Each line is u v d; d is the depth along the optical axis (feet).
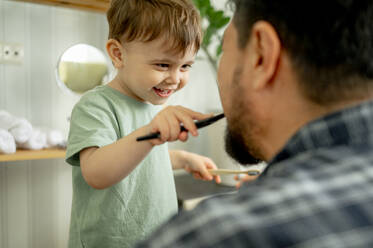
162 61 2.74
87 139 2.48
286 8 1.13
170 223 1.03
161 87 2.87
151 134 2.11
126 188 2.86
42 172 4.61
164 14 2.70
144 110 3.13
